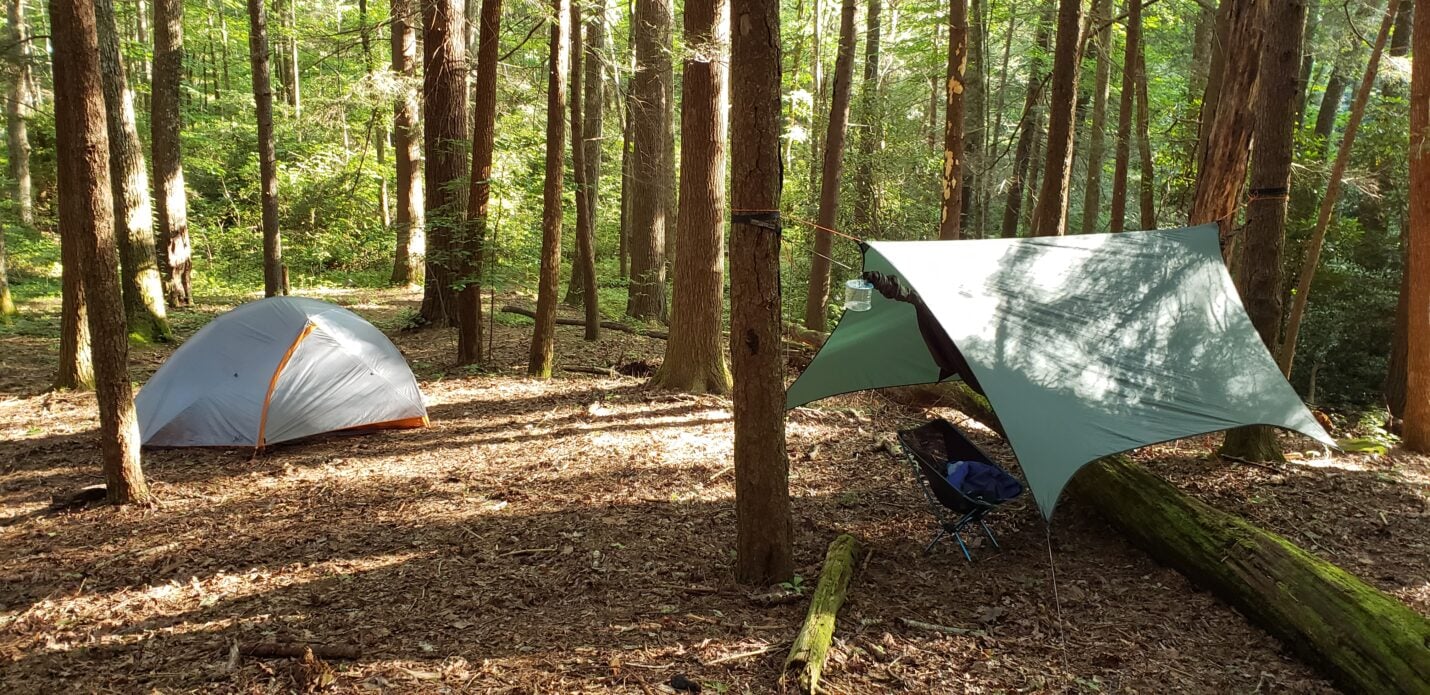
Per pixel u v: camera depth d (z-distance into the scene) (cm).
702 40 777
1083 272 529
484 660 350
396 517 527
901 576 455
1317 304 1219
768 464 415
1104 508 524
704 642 367
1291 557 409
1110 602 432
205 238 1809
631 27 1312
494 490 577
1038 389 440
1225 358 495
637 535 497
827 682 334
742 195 379
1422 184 712
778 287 399
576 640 368
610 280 1800
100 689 331
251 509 542
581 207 1095
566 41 814
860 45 1922
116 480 542
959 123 1032
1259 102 645
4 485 584
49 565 454
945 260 511
